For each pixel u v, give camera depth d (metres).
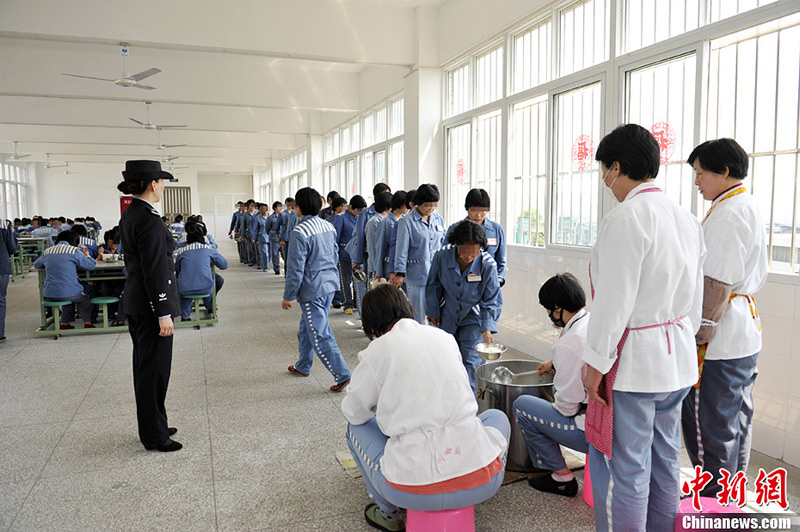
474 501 1.74
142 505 2.24
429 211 3.93
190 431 3.00
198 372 4.08
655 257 1.51
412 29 6.20
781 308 2.57
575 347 2.05
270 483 2.42
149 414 2.71
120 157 18.41
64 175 20.47
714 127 3.02
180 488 2.38
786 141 2.65
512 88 5.03
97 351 4.73
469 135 5.77
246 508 2.22
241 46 5.59
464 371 1.81
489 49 5.47
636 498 1.61
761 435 2.68
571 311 2.12
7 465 2.61
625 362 1.55
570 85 4.17
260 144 13.88
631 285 1.49
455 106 6.13
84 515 2.17
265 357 4.51
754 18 2.71
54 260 5.15
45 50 7.45
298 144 14.00
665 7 3.37
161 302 2.59
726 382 1.93
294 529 2.07
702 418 2.01
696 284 1.67
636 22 3.60
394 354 1.75
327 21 5.87
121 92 7.79
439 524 1.74
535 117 4.75
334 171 11.36
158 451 2.75
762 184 2.77
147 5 5.31
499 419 2.02
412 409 1.71
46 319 5.82
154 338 2.69
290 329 5.59
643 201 1.55
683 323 1.62
